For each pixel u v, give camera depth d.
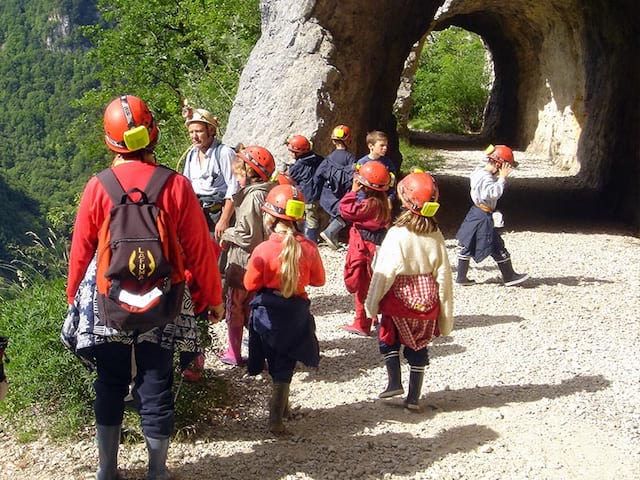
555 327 7.80
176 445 5.00
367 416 5.54
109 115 4.05
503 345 7.20
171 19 26.44
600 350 7.09
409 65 29.45
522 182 20.64
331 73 11.89
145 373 4.09
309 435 5.21
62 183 81.19
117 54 27.67
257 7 18.19
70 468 4.64
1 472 4.61
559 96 25.31
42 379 5.09
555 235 13.42
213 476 4.58
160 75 27.00
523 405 5.76
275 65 12.16
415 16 15.75
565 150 23.98
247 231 6.09
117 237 3.80
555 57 25.58
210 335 6.03
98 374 4.18
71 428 5.04
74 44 101.25
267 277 5.07
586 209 16.47
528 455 4.96
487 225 9.32
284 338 5.07
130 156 4.08
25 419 5.23
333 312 8.19
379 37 13.27
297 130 11.57
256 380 6.13
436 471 4.70
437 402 5.81
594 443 5.15
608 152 17.83
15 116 91.69
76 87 95.94
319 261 5.25
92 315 3.98
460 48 41.94
